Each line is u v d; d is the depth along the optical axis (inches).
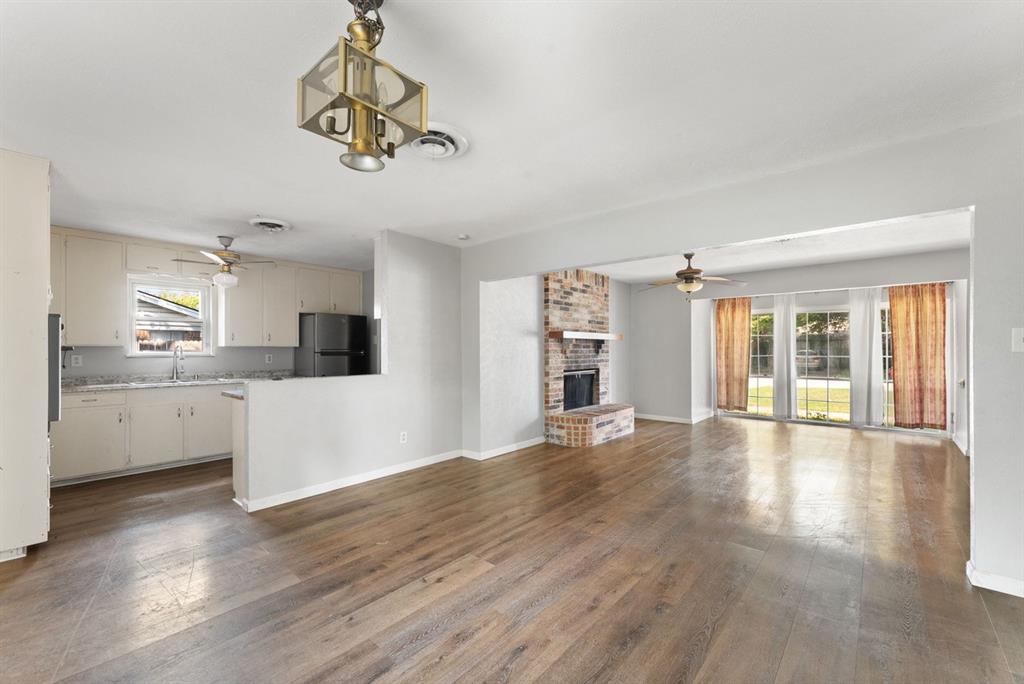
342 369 233.9
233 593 89.0
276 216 151.6
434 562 101.7
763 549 107.2
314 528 121.2
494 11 58.4
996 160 87.8
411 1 56.1
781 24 61.5
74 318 167.0
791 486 155.0
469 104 82.0
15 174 100.0
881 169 99.7
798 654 70.6
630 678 65.8
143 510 135.2
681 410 289.6
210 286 209.5
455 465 185.2
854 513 129.8
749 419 294.2
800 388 279.9
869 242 187.8
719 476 167.5
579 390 260.4
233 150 100.4
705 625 78.3
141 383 183.6
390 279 171.6
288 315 226.4
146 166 108.8
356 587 91.2
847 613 81.3
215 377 211.9
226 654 71.3
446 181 119.1
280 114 85.4
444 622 79.6
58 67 70.3
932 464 181.0
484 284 196.7
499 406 204.8
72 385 174.2
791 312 279.4
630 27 61.8
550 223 159.6
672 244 132.0
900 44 65.9
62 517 129.9
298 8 58.5
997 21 60.6
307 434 148.3
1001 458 87.4
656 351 301.0
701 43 65.4
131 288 189.5
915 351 240.5
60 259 164.4
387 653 71.6
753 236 117.5
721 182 119.5
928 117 86.7
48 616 81.2
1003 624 77.2
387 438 171.3
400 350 175.6
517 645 73.4
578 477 167.5
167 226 163.5
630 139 95.7
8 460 100.4
